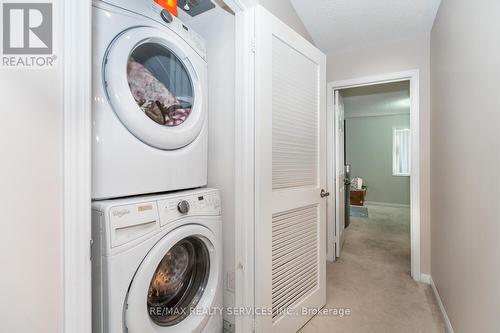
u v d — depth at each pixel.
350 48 2.74
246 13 1.37
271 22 1.44
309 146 1.80
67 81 0.62
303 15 2.17
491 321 1.01
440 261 1.91
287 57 1.58
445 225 1.76
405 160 6.35
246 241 1.38
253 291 1.37
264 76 1.38
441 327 1.69
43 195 0.59
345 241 3.58
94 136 0.89
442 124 1.85
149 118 1.05
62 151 0.62
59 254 0.61
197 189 1.32
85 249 0.66
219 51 1.56
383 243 3.48
